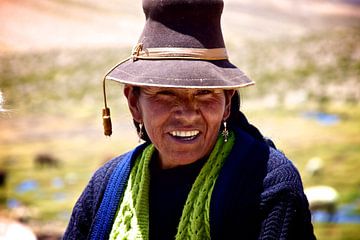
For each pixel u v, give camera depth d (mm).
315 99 33594
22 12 61156
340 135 26031
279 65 44156
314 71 41562
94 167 23203
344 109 31219
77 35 57156
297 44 51719
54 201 19078
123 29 59281
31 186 21047
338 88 36312
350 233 15789
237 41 54719
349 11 67125
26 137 28219
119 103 34062
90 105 34906
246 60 46719
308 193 17500
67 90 39625
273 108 32188
